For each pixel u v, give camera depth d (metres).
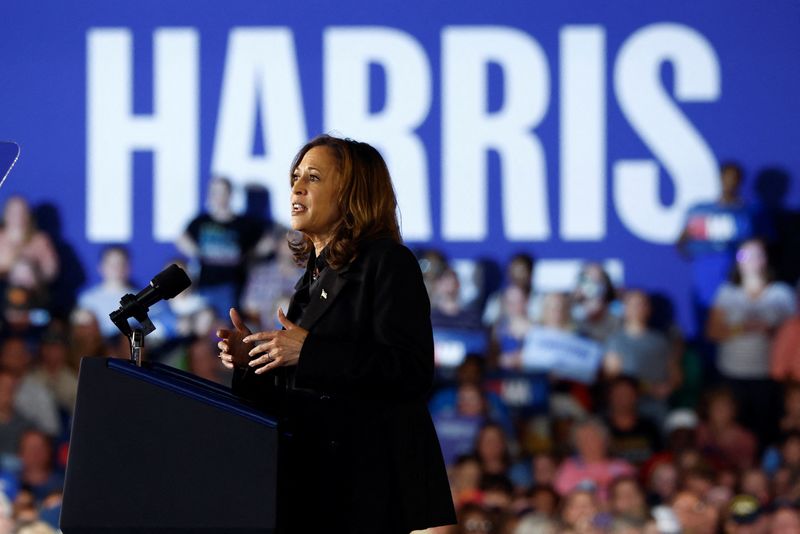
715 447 23.91
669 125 26.73
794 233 26.30
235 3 27.27
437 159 26.91
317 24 27.17
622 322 25.88
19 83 27.27
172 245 26.91
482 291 26.38
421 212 26.86
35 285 26.64
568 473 22.97
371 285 7.37
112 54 27.25
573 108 26.81
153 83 27.22
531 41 26.89
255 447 6.59
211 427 6.61
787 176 26.56
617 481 21.08
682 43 26.77
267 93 27.17
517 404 25.25
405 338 7.20
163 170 27.06
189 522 6.54
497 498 21.72
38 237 26.89
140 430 6.61
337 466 7.25
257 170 27.05
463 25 26.97
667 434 24.86
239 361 7.75
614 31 26.81
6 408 24.56
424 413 7.50
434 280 26.16
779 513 20.59
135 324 26.05
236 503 6.54
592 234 26.64
